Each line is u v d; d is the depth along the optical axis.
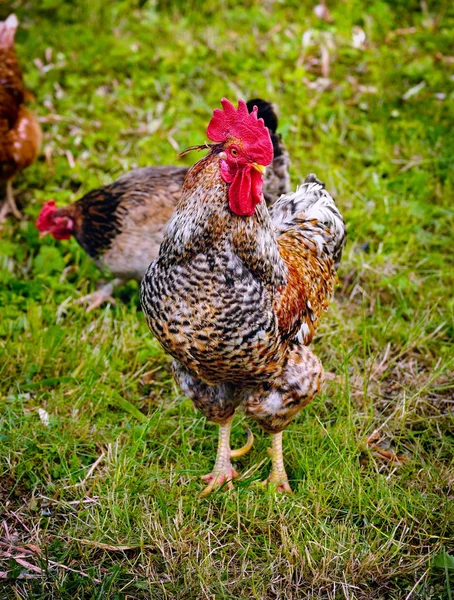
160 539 1.88
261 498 1.94
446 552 1.88
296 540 1.87
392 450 2.05
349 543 1.87
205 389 1.91
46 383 2.13
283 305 1.82
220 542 1.89
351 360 2.21
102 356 2.18
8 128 2.48
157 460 2.01
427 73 2.88
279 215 2.03
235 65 2.91
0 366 2.17
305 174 2.60
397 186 2.58
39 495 1.96
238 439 2.07
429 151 2.65
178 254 1.76
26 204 2.59
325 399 2.11
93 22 3.13
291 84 2.86
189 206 1.76
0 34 2.49
